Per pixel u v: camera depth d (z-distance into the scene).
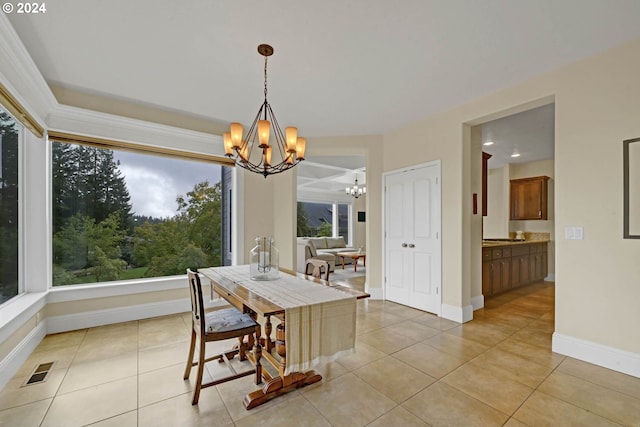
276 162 4.22
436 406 1.73
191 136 3.50
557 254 2.44
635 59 2.07
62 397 1.81
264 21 1.88
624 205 2.10
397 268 3.96
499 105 2.85
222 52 2.22
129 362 2.26
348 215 10.30
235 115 3.50
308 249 7.02
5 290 2.37
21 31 1.96
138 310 3.22
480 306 3.72
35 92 2.32
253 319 2.06
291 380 1.87
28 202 2.68
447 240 3.34
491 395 1.84
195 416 1.65
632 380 2.00
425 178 3.60
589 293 2.26
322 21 1.87
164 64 2.38
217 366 2.23
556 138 2.44
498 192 6.23
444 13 1.80
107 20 1.86
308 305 1.65
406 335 2.82
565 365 2.21
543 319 3.31
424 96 2.99
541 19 1.85
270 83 2.71
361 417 1.64
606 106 2.19
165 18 1.85
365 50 2.19
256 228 4.05
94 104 2.92
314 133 4.15
